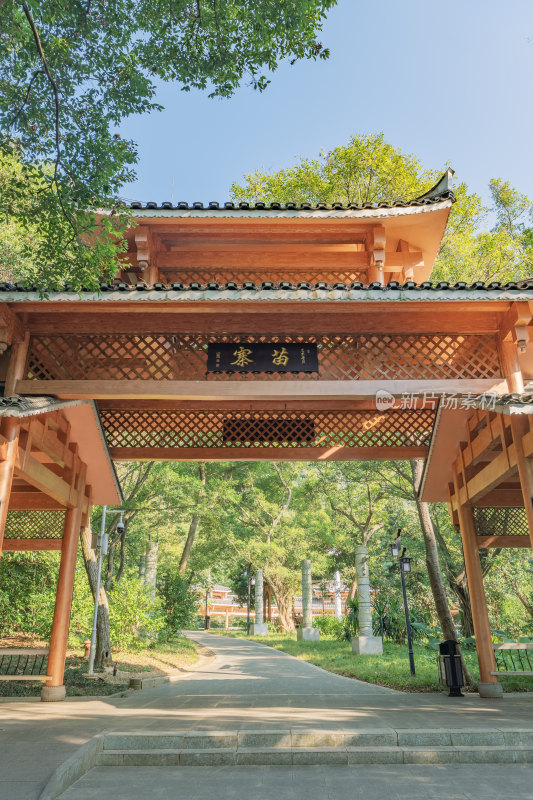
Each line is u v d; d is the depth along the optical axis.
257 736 4.91
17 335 7.06
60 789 3.83
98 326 7.34
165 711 6.37
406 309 7.08
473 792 3.85
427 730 5.01
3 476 6.30
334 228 9.40
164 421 9.32
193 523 24.05
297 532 25.09
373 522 22.67
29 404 6.19
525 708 6.73
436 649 16.25
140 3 6.64
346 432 9.39
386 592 22.67
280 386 6.95
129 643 14.49
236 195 16.98
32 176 6.35
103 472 9.33
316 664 14.41
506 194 16.22
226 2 6.61
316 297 6.69
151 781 4.15
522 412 6.31
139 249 9.12
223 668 13.76
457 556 17.70
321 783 4.07
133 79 6.59
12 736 4.96
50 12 6.38
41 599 12.98
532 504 6.51
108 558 16.69
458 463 9.32
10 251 13.05
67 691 8.64
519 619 20.16
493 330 7.43
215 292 6.66
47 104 6.45
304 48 7.06
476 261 15.34
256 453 9.09
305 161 15.75
